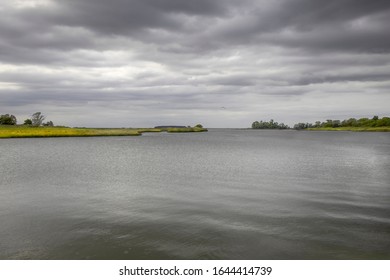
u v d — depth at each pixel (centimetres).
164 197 2130
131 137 15462
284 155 5716
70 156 5397
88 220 1550
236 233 1356
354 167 3938
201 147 8081
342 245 1230
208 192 2309
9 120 17150
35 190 2380
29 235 1331
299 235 1337
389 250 1183
